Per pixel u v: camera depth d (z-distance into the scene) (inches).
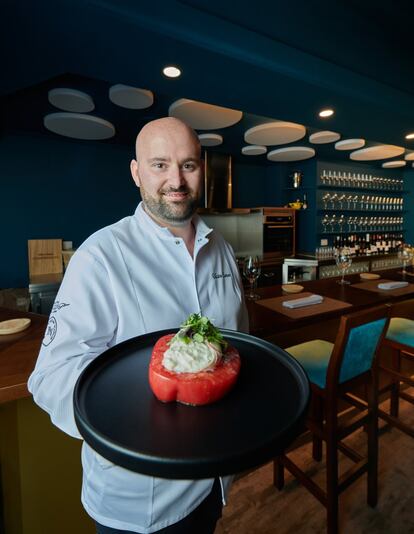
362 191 201.8
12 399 32.6
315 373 52.3
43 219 123.3
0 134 111.3
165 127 27.4
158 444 15.4
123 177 141.0
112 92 79.2
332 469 47.2
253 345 26.2
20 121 106.2
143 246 30.3
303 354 57.4
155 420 17.4
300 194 187.0
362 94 80.2
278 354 24.4
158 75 67.7
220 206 163.9
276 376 21.8
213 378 18.6
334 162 185.6
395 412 74.2
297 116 95.0
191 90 75.7
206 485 28.1
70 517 41.6
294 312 60.0
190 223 33.3
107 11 47.2
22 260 120.1
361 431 72.7
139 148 28.7
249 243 172.2
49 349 24.6
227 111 93.3
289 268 161.6
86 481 27.2
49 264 124.3
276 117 95.6
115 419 17.4
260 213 162.9
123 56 59.7
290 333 67.4
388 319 50.9
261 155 165.3
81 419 16.1
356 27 76.7
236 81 70.4
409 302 91.9
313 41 69.9
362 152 154.4
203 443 15.5
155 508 25.6
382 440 69.6
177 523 26.8
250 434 16.2
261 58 62.7
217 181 161.5
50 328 25.7
